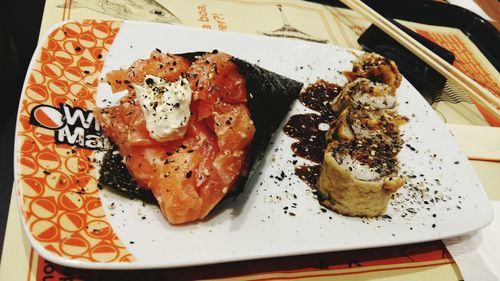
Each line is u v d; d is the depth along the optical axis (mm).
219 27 319
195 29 271
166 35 262
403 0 421
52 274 165
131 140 195
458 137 301
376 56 295
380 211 218
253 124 208
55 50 221
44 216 162
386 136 243
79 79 221
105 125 206
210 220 191
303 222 204
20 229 176
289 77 284
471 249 222
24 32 373
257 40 287
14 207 181
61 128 197
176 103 193
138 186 194
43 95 201
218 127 199
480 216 230
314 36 347
